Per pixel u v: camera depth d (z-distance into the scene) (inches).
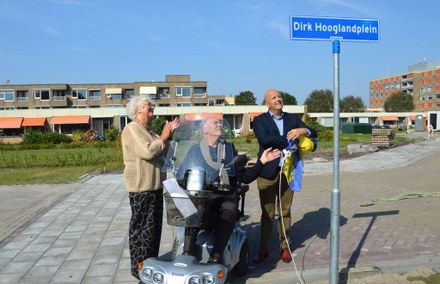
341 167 631.2
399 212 303.0
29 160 861.8
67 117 2301.9
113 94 3294.8
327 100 4389.8
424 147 1029.8
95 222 297.4
